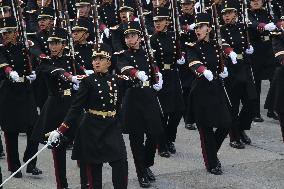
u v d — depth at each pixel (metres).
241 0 27.44
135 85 22.61
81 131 19.59
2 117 23.41
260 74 30.27
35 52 24.84
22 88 23.58
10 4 25.55
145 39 23.02
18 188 22.70
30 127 23.64
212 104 23.77
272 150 26.95
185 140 28.20
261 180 23.53
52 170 24.70
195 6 29.81
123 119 22.53
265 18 30.48
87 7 28.92
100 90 19.47
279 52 25.30
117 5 31.09
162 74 25.62
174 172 24.31
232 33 27.09
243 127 27.45
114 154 19.30
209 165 24.12
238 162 25.44
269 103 25.92
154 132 22.41
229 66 26.72
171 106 25.48
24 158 24.14
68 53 23.56
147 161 23.28
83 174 21.61
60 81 22.09
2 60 22.95
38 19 26.89
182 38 27.39
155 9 25.66
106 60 19.77
